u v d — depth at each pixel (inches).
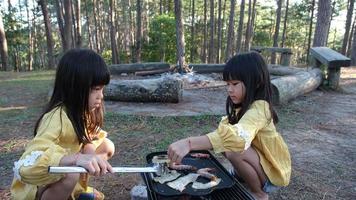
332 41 1772.9
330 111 231.3
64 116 72.1
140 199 100.3
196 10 1376.7
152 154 94.1
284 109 227.9
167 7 1202.0
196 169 85.6
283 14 1444.4
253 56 84.7
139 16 818.8
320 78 296.7
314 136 178.2
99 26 1291.8
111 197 109.0
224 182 79.7
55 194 72.2
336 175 130.0
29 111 228.1
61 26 667.4
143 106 227.9
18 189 78.0
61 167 63.6
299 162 142.0
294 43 1529.3
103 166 66.3
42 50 1535.4
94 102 74.7
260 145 88.7
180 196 72.4
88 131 79.7
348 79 379.9
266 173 88.1
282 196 111.2
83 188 84.4
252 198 72.3
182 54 414.6
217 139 75.9
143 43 852.6
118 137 167.3
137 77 402.9
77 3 651.5
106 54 994.1
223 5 1360.7
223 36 1305.4
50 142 68.1
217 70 426.9
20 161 65.4
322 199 110.7
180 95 243.0
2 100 269.7
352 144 167.5
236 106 88.0
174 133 172.9
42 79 415.8
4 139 169.0
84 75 70.9
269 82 85.8
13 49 1128.8
